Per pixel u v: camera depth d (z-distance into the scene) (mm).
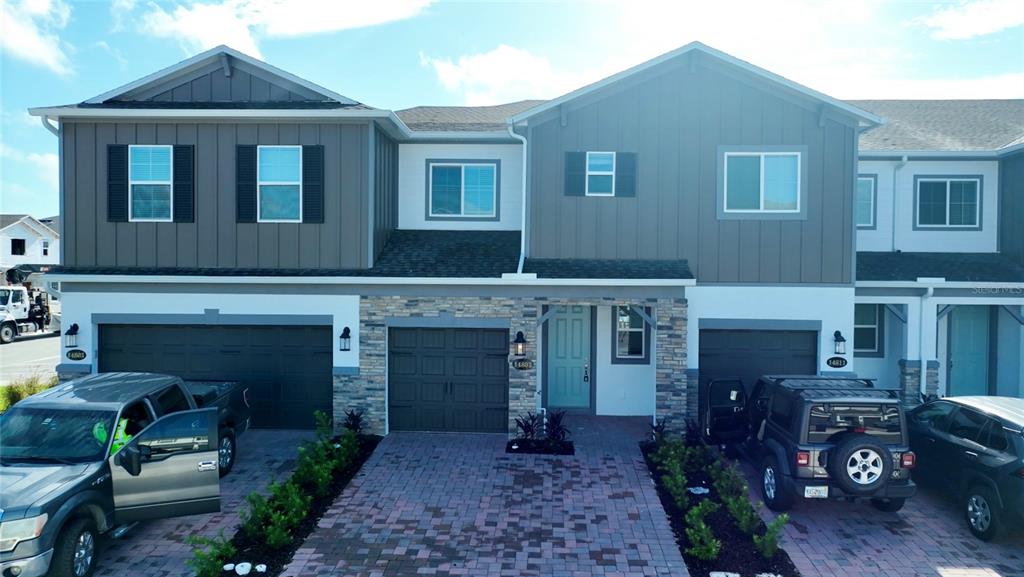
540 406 14547
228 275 12844
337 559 7953
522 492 10062
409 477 10656
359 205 13133
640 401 14531
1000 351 15711
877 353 15672
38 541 6691
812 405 8836
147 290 13203
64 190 13344
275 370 13312
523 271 12742
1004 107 18656
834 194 13141
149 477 7996
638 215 13359
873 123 13031
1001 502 8297
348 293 12977
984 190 15797
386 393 12984
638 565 7867
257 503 8492
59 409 8242
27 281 33219
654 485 10367
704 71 13242
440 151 15367
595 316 14531
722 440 11711
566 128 13398
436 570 7723
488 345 13078
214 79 13867
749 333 13469
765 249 13234
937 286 13961
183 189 13242
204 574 7105
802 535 8766
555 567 7812
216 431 8508
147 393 8969
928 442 9812
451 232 15219
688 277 12453
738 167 13250
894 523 9195
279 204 13250
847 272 13172
